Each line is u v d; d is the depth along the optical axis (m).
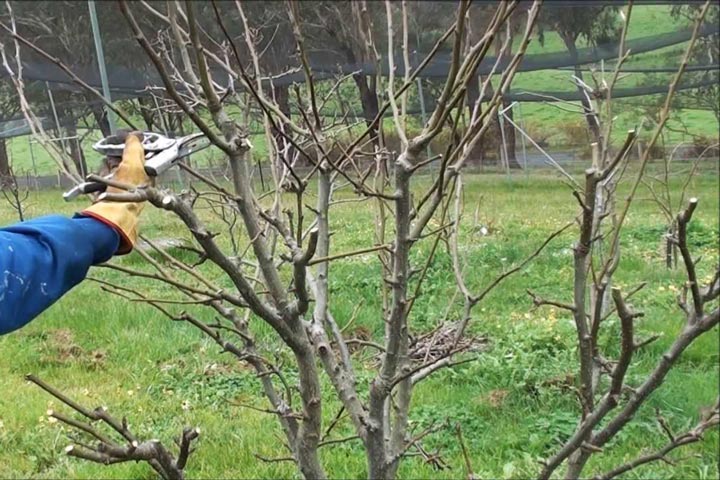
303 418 2.35
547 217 13.69
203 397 5.05
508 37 2.23
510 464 5.04
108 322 4.98
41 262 1.65
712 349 7.05
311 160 2.37
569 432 5.49
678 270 10.08
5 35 4.38
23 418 3.98
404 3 2.38
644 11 18.33
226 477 4.63
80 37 8.53
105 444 1.79
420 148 2.02
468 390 6.27
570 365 6.56
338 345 2.75
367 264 9.09
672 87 2.21
